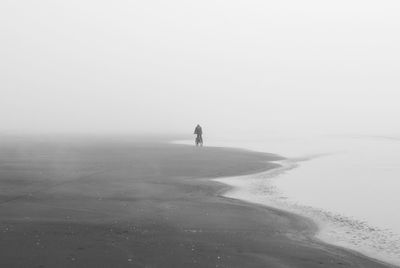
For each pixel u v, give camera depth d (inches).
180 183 1089.4
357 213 808.9
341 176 1325.0
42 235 557.3
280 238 619.5
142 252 510.0
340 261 520.1
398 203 907.4
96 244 530.0
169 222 674.2
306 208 847.1
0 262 454.3
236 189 1052.5
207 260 494.3
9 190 896.9
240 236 615.2
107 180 1087.0
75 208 740.7
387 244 615.5
